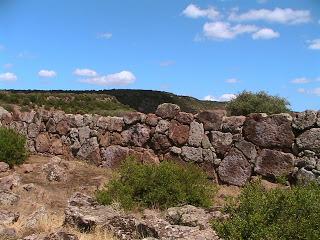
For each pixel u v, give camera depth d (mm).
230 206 7465
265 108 25453
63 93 57875
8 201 10469
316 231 6375
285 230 6418
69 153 18047
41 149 19109
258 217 6613
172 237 7523
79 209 8891
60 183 13289
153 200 10398
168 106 15094
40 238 7461
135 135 15836
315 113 11641
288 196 6863
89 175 14367
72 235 7520
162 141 15008
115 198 10211
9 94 54062
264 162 12406
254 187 7484
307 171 11461
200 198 10430
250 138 12820
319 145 11430
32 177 13930
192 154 14141
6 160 15500
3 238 7691
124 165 11312
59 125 18609
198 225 8211
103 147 16766
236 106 26234
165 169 10703
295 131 11969
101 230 8133
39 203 10750
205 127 13945
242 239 6609
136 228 8008
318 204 6680
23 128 19984
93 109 48562
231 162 13164
